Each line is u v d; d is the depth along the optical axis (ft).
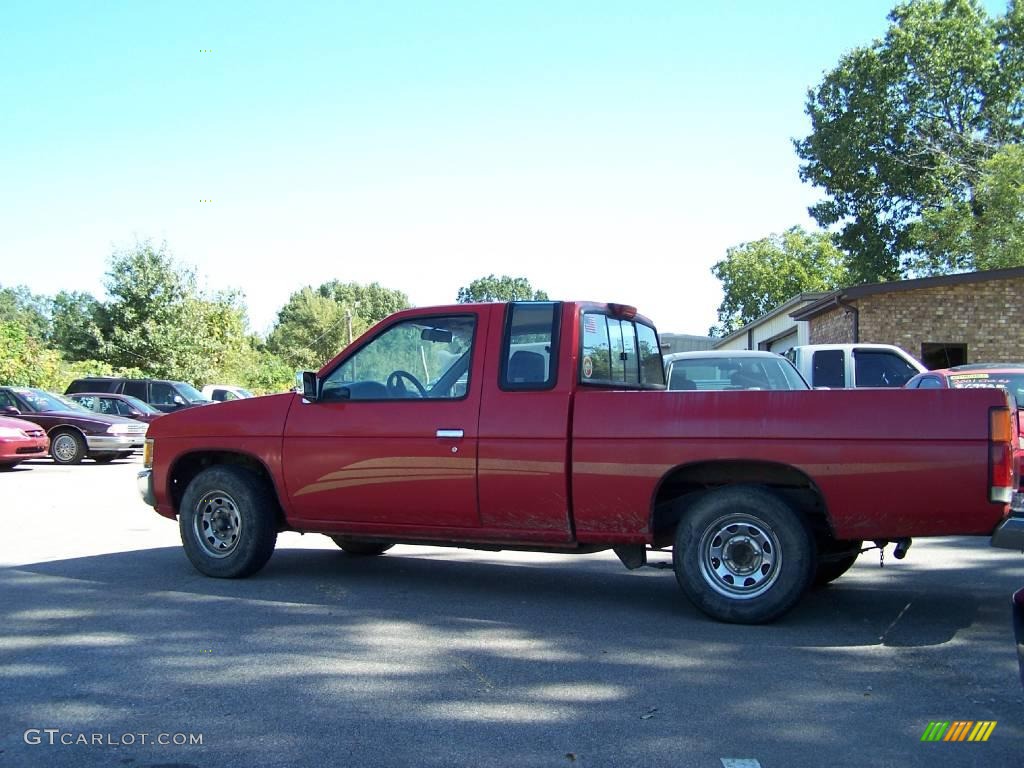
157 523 34.99
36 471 60.29
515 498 20.65
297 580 24.25
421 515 21.72
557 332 20.80
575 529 20.39
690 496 20.49
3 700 14.79
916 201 126.21
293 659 16.97
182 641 18.17
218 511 24.34
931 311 76.64
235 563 23.93
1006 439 17.38
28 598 21.97
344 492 22.47
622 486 19.74
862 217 130.00
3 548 29.25
